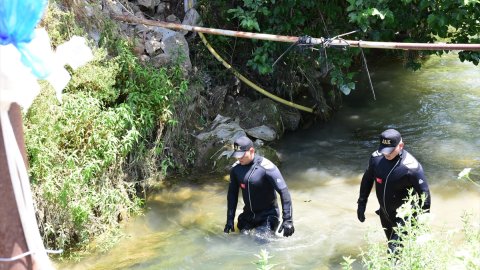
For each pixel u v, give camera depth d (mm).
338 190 7770
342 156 8758
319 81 10203
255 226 6719
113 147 6891
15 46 1028
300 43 6820
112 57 7715
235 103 9336
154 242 6664
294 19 8516
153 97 7656
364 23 7383
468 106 10109
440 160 8320
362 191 6164
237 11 8195
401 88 11023
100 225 6773
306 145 9141
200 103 8766
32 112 6168
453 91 10773
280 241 6496
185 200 7555
